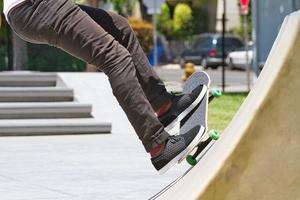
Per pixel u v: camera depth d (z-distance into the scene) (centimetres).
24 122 1520
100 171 1077
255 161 526
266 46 2302
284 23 571
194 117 598
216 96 613
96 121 1562
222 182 527
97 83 1795
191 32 6881
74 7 581
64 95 1697
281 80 528
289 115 527
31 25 585
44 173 1064
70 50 588
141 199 863
